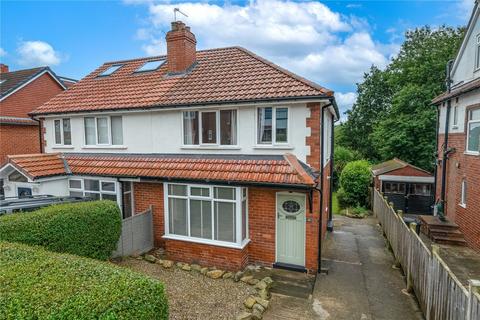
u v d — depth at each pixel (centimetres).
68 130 1334
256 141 995
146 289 413
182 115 1100
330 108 1086
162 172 1020
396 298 790
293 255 968
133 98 1199
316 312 721
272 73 1064
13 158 1141
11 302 350
